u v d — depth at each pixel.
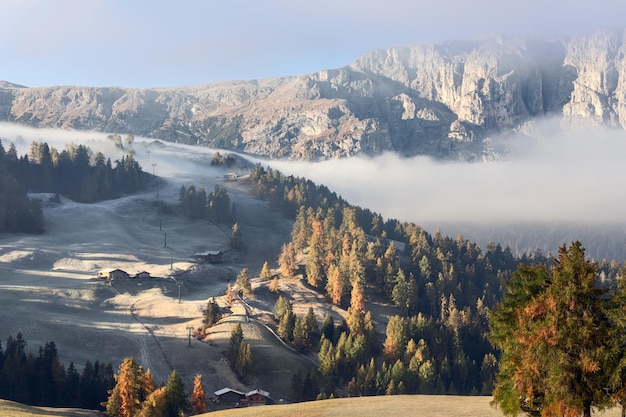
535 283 50.00
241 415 72.56
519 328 49.16
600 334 46.12
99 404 134.00
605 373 46.16
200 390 126.06
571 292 46.59
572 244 48.50
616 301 47.31
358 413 65.56
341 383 169.12
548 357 47.12
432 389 167.12
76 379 138.00
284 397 157.62
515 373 48.78
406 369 169.88
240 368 163.50
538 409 50.59
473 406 65.81
